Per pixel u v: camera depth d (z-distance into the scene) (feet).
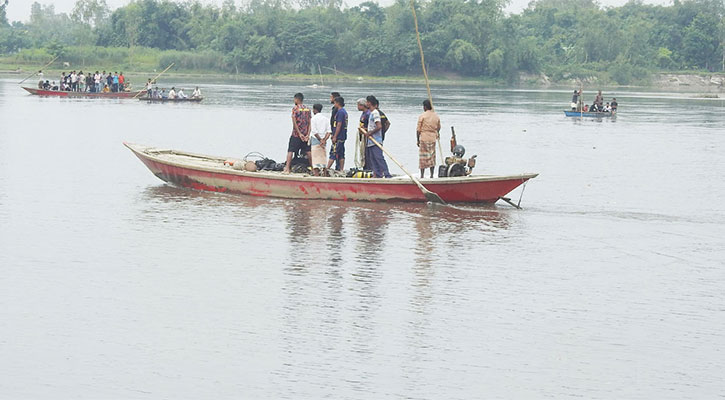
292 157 106.93
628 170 135.95
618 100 440.86
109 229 82.07
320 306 59.47
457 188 94.53
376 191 95.86
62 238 78.02
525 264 71.77
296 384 47.14
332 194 97.30
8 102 270.05
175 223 85.15
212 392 46.16
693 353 52.60
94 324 55.42
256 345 52.34
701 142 189.06
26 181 109.70
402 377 48.29
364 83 615.98
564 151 164.14
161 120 216.95
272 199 99.09
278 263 70.28
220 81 571.28
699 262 73.72
